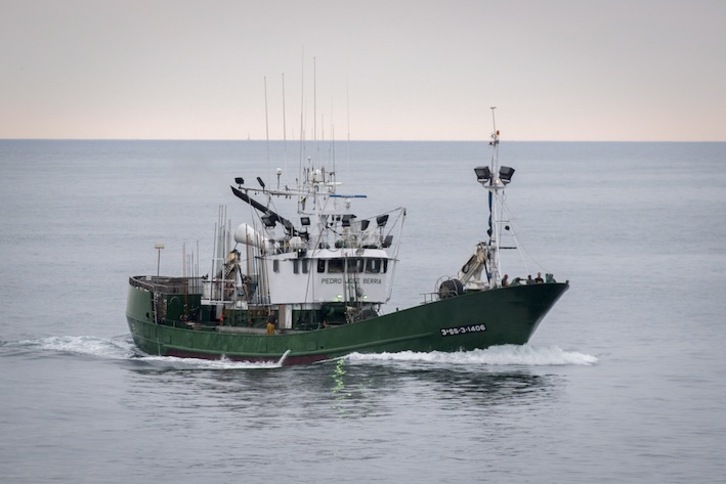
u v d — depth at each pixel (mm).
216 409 193375
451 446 175000
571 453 173125
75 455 171250
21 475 163000
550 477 163125
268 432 180750
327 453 171375
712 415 194125
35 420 188250
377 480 161125
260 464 167000
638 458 171375
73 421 187750
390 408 193375
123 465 166750
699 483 161625
